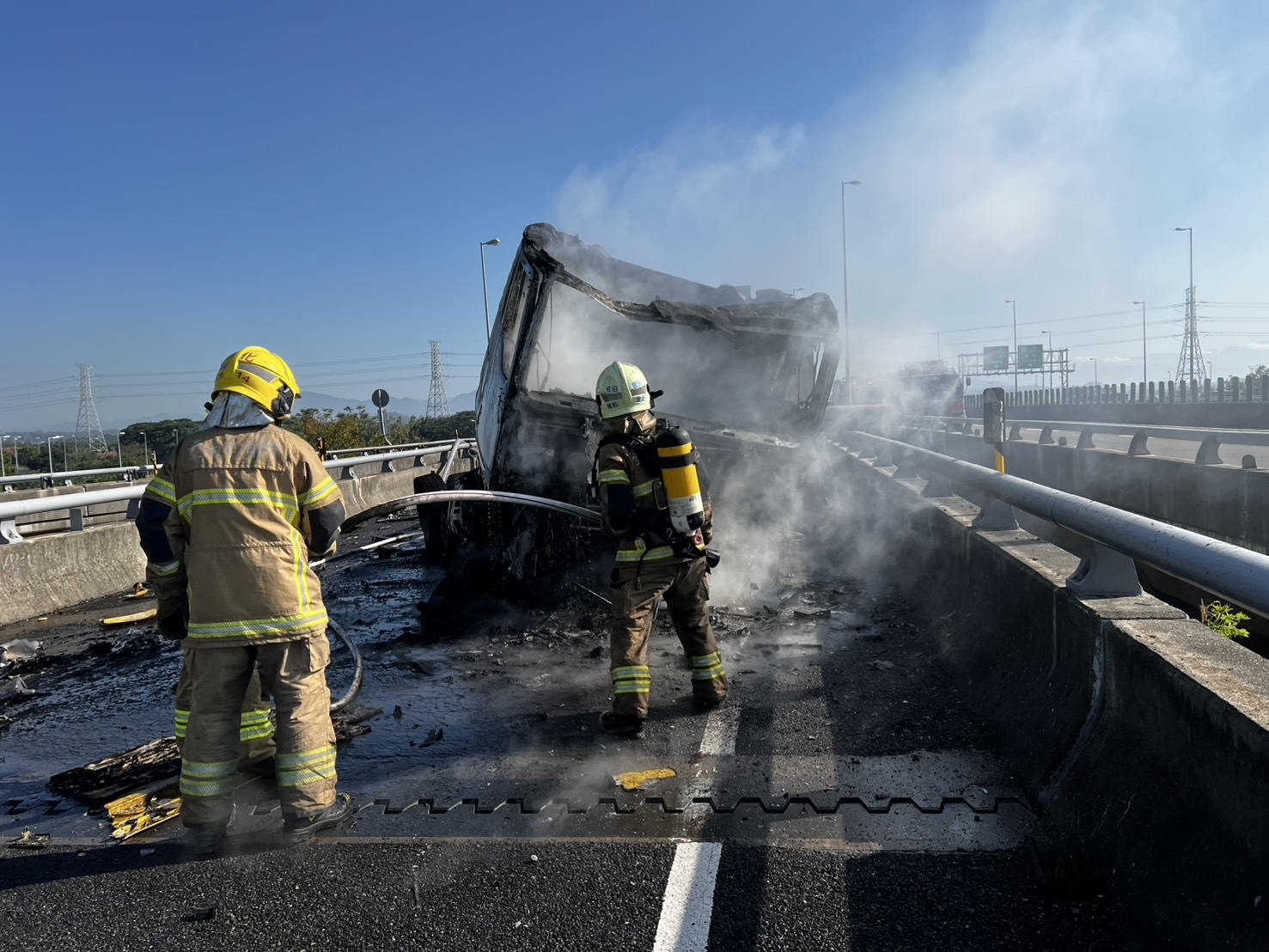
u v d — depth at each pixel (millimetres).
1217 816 2285
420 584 8602
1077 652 3385
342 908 2820
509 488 6664
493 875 2982
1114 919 2502
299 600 3324
